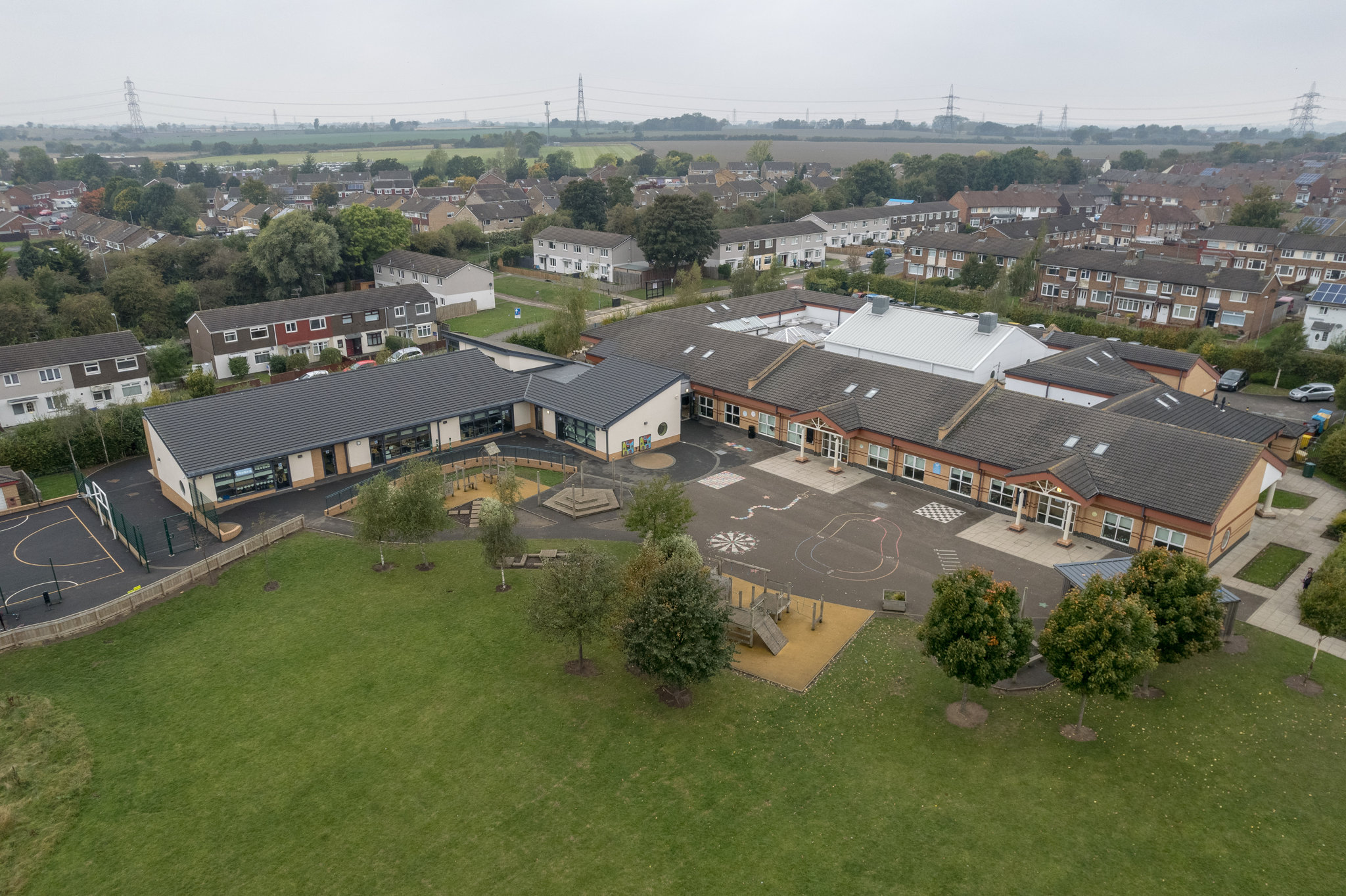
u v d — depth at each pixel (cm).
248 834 2747
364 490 4425
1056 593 4253
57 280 10819
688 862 2625
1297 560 4622
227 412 5422
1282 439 6116
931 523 5075
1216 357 8444
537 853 2664
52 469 5975
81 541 4838
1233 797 2906
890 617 4078
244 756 3103
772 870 2594
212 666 3656
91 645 3809
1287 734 3228
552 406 6372
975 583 3170
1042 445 5131
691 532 4941
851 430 5744
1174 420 5688
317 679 3559
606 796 2905
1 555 4669
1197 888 2531
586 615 3347
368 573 4462
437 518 4397
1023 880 2556
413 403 6053
